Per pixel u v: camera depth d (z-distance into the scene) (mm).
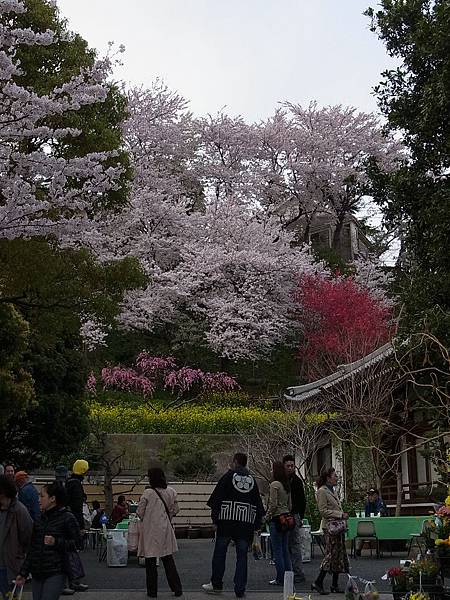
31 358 19578
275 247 36375
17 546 8266
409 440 19984
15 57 14594
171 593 10750
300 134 41438
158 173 38688
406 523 16906
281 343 35250
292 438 23125
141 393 32781
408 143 18281
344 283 33938
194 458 26625
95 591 10961
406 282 18453
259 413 29125
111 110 16906
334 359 30484
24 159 11695
